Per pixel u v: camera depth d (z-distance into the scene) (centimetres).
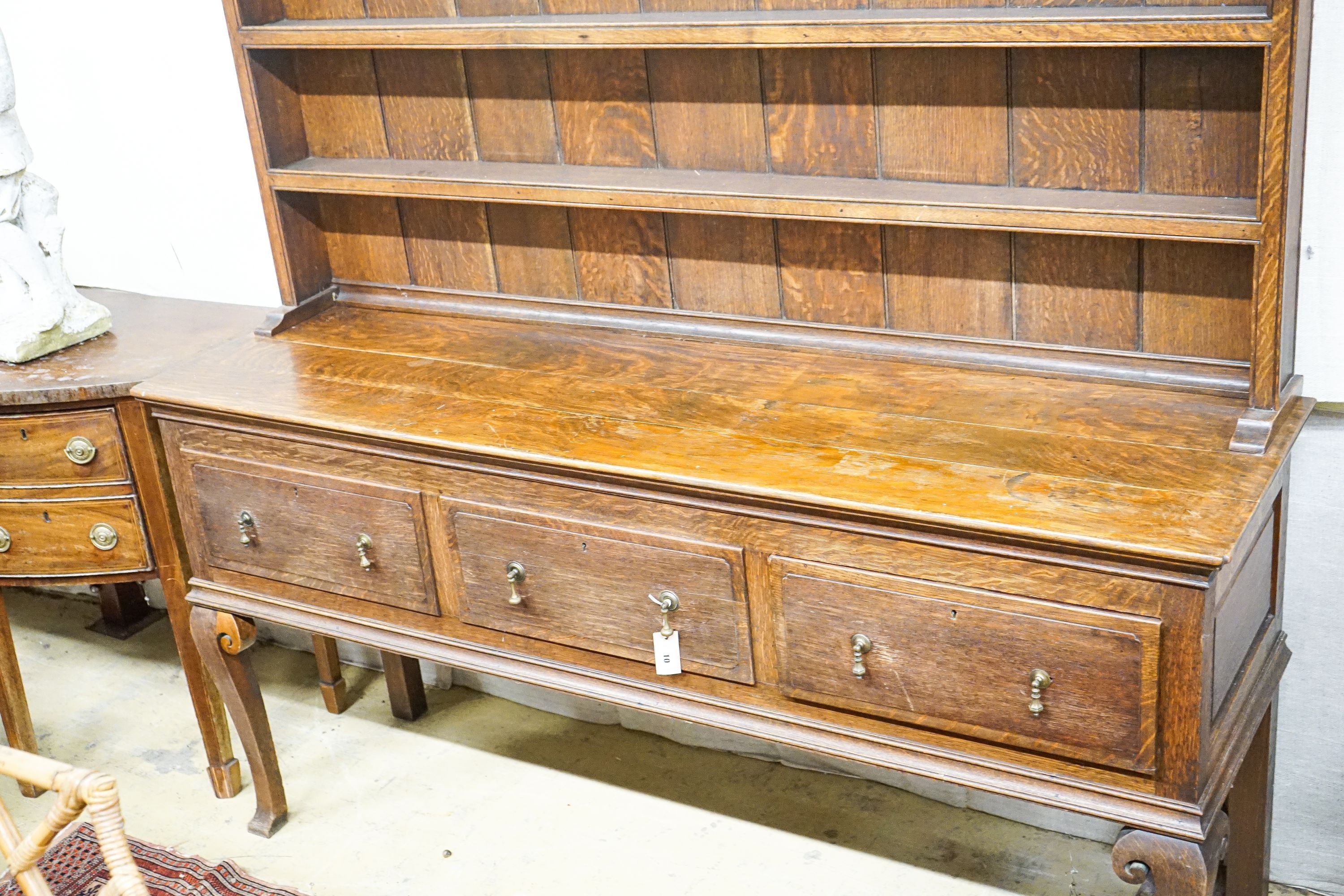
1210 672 186
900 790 300
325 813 307
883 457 212
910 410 229
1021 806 287
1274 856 270
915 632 203
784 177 248
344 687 345
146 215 334
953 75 229
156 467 281
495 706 343
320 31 263
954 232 238
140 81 319
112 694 360
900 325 251
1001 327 242
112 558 292
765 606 216
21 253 287
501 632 248
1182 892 193
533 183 257
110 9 314
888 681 209
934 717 207
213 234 327
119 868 164
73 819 168
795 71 242
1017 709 199
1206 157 214
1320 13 204
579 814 301
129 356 289
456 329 288
